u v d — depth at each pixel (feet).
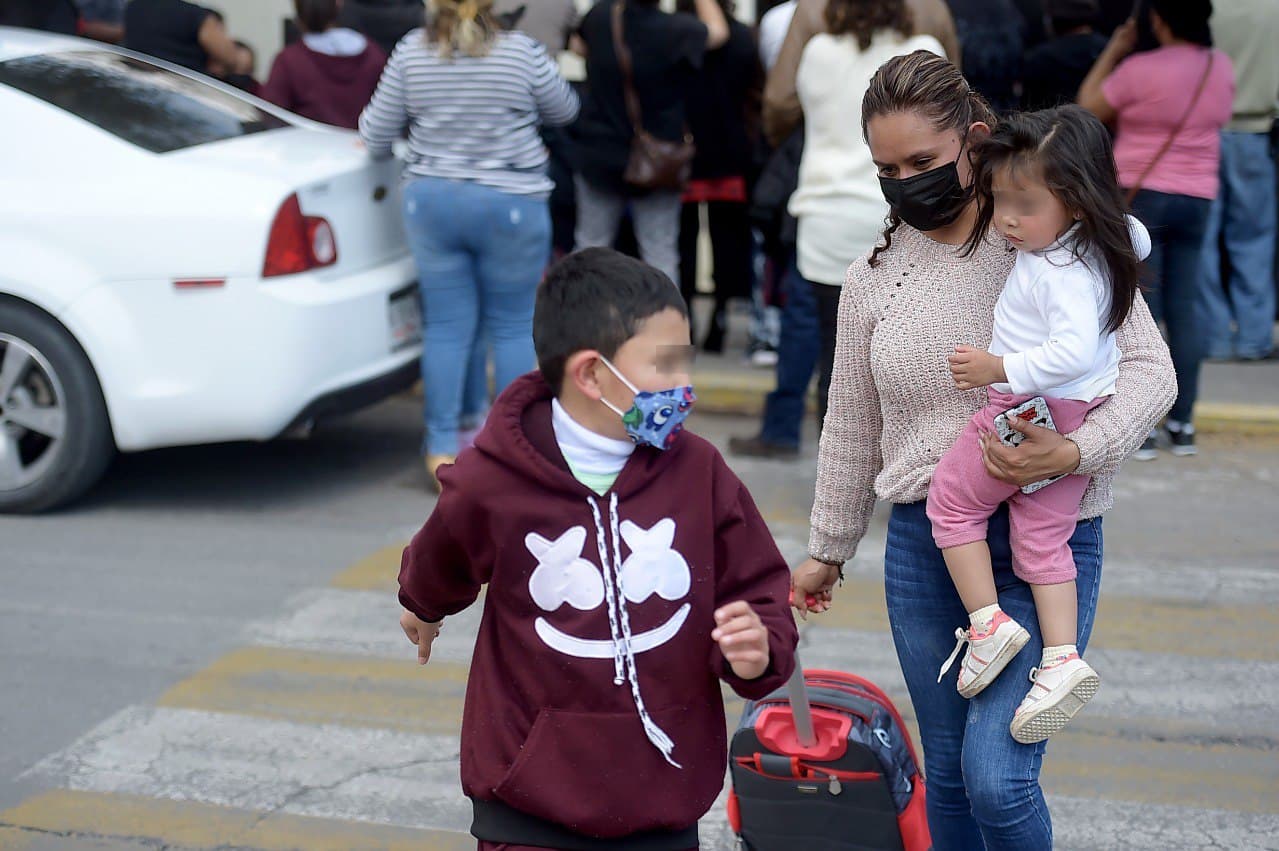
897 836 10.87
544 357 8.15
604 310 7.93
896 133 9.43
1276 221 30.83
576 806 8.09
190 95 23.41
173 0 29.37
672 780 8.18
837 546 10.88
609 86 26.96
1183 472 24.43
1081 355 8.89
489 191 22.11
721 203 30.12
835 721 10.86
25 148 21.42
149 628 18.03
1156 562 20.18
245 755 14.94
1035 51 27.25
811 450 25.63
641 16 26.50
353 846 13.28
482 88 21.74
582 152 27.43
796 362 24.43
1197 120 23.12
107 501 23.04
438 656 17.34
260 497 23.31
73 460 21.67
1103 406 9.32
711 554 8.25
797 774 10.87
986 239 9.71
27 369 21.56
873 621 18.17
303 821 13.70
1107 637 17.63
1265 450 25.70
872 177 20.61
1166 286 24.43
